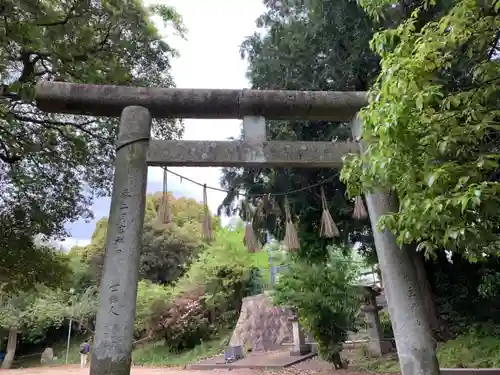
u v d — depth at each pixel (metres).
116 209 4.04
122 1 7.31
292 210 9.76
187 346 19.34
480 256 3.72
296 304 10.09
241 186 10.08
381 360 10.08
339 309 10.02
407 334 3.91
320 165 4.64
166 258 24.67
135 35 8.61
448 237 2.77
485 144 3.36
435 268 11.20
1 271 10.73
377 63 8.28
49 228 10.55
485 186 2.47
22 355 26.50
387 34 3.50
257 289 20.11
